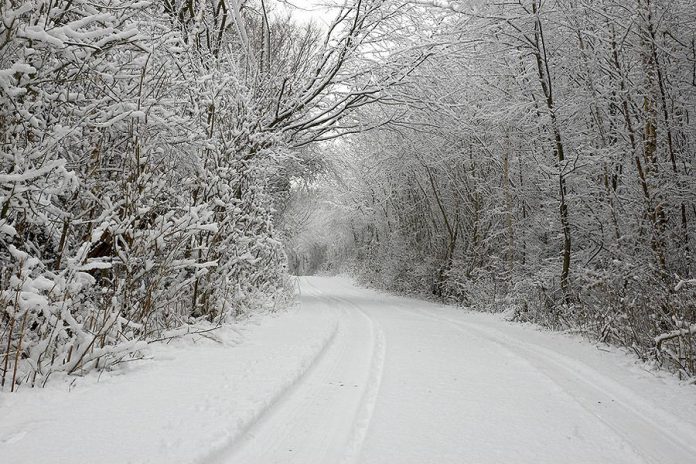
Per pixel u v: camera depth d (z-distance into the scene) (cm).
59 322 458
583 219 1312
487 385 541
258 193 1053
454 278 2078
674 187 1011
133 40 588
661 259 986
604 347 819
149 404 406
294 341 745
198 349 655
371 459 329
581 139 1270
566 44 1255
